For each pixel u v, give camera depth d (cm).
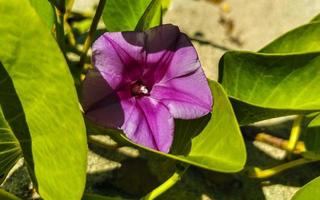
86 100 34
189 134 36
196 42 53
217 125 34
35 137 32
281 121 47
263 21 55
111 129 35
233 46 54
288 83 37
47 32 29
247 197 42
